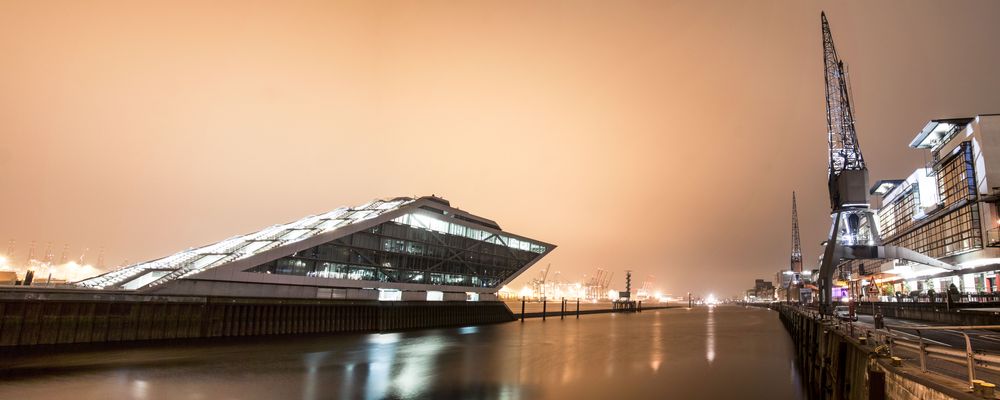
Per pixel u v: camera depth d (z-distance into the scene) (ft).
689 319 445.37
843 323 120.57
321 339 191.11
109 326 146.72
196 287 169.48
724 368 145.48
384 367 137.59
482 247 310.04
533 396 106.73
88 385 103.09
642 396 107.55
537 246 352.08
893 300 299.38
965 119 296.71
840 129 262.88
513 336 242.58
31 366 116.47
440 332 245.86
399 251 253.03
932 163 325.62
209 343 161.79
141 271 180.55
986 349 85.87
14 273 240.53
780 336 256.32
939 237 319.68
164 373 116.88
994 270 263.49
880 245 244.01
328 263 217.97
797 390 114.62
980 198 267.18
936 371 52.26
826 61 276.62
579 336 249.34
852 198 244.63
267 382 113.39
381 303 232.94
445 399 102.89
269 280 192.54
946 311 173.88
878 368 54.90
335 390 108.27
